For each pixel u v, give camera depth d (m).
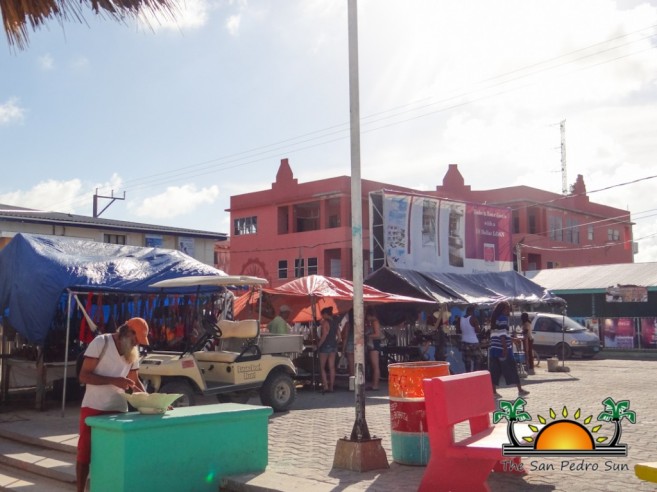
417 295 19.42
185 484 6.84
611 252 55.28
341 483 6.89
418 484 6.82
